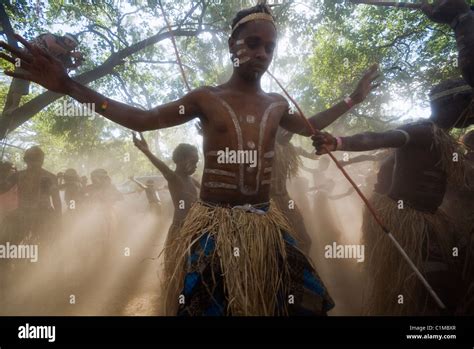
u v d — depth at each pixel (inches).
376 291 134.0
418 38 475.2
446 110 136.8
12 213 230.1
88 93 95.1
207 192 107.0
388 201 138.7
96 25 467.5
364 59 489.4
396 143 124.9
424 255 129.8
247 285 97.3
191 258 99.3
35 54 90.1
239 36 107.3
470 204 152.6
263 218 104.5
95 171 318.7
